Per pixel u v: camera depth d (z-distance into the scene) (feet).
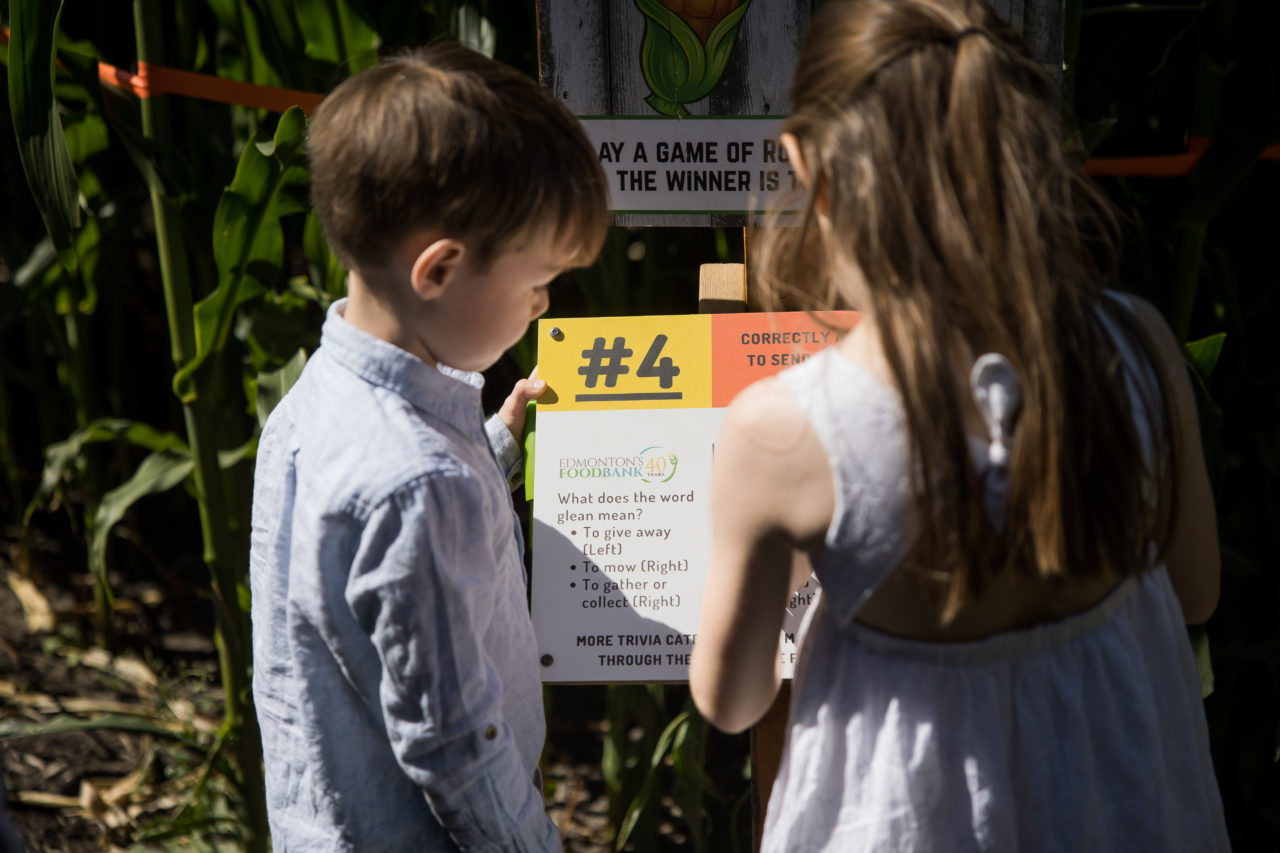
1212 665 5.97
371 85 2.99
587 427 3.93
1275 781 6.78
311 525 3.00
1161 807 2.78
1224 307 6.09
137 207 7.54
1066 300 2.54
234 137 6.86
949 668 2.67
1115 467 2.53
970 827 2.67
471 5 5.52
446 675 2.96
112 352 8.59
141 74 5.31
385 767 3.28
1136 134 6.68
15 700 7.70
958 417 2.43
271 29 5.79
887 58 2.48
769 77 4.25
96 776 7.17
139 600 8.77
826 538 2.59
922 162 2.44
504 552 3.41
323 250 5.69
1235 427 6.36
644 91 4.28
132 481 6.66
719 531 2.76
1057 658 2.72
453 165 2.81
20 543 8.71
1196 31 5.36
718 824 6.94
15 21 4.37
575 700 8.11
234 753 6.52
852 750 2.72
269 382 5.62
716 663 2.87
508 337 3.15
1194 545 3.03
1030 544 2.51
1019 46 2.65
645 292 6.71
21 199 8.32
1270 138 4.93
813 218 2.80
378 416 3.01
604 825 6.97
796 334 3.95
